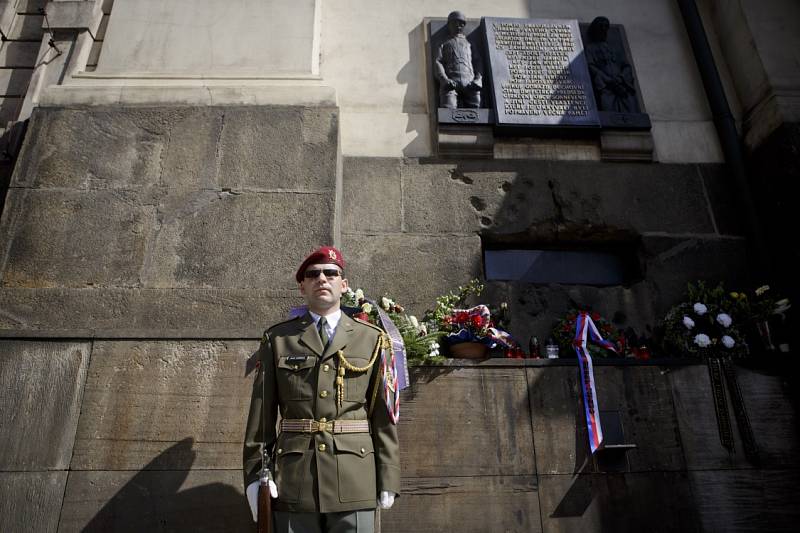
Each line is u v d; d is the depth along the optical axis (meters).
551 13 6.83
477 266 5.53
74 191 4.80
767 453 4.48
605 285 5.78
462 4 6.80
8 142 5.45
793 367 4.80
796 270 5.31
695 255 5.72
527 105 6.01
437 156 5.93
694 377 4.61
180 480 3.88
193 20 5.79
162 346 4.20
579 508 4.16
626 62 6.52
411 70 6.39
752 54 6.27
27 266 4.52
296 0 5.99
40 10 6.34
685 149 6.21
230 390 4.11
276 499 2.98
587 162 6.04
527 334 5.34
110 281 4.51
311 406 3.13
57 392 4.04
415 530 4.05
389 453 3.18
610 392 4.49
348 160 5.85
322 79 5.49
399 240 5.56
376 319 4.44
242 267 4.61
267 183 4.93
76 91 5.22
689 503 4.26
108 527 3.75
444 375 4.41
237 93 5.29
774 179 5.74
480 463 4.21
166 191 4.84
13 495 3.79
